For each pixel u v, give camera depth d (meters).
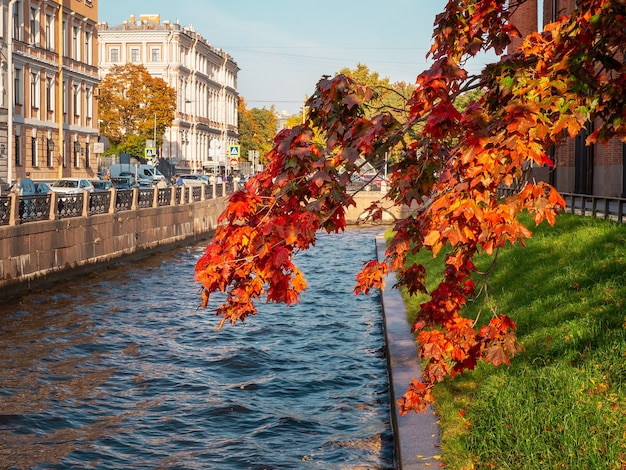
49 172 52.12
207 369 14.94
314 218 4.88
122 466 9.72
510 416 7.31
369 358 15.69
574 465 6.19
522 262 14.50
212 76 118.06
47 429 11.17
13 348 16.58
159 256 36.41
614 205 26.84
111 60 100.50
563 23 5.21
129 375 14.40
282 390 13.23
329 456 9.80
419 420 8.36
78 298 23.58
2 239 22.38
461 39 5.84
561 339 9.09
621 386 7.36
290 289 4.91
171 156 98.69
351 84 5.12
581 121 4.60
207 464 9.71
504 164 4.36
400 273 6.50
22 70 48.28
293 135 4.98
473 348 5.84
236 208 4.88
